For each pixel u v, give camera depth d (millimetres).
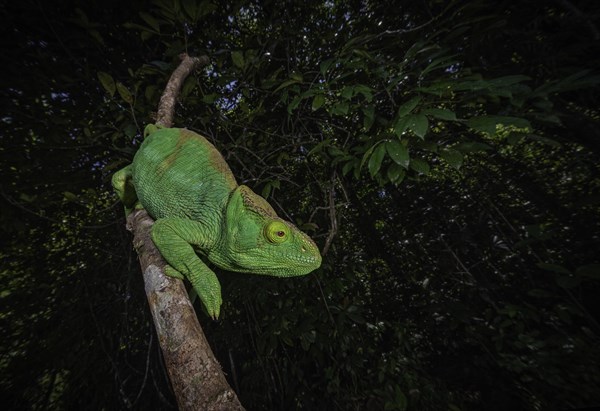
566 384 359
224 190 205
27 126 387
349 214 627
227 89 456
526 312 398
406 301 607
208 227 199
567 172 462
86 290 512
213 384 121
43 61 386
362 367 485
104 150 465
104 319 542
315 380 544
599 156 409
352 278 511
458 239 518
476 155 507
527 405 432
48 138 394
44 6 384
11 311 508
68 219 505
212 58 441
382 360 488
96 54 432
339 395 467
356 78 382
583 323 385
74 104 422
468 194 534
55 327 537
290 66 480
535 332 399
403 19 453
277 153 478
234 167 484
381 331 539
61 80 405
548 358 378
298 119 425
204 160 219
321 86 294
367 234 630
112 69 450
